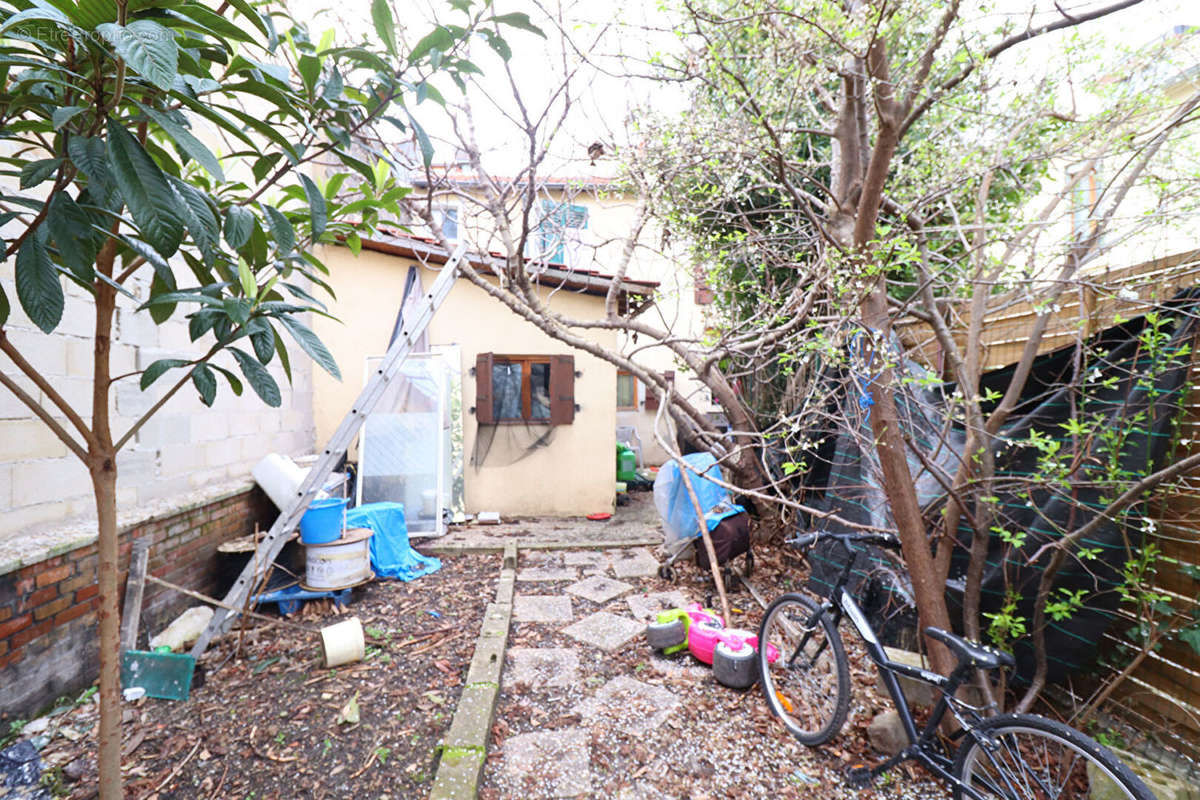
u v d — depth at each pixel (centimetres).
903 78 295
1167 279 230
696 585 455
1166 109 253
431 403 610
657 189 375
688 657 337
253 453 479
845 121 293
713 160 362
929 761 212
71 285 293
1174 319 218
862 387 266
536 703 286
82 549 275
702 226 423
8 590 238
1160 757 229
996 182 376
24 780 216
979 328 259
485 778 231
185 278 388
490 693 278
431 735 254
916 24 261
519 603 414
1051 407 258
